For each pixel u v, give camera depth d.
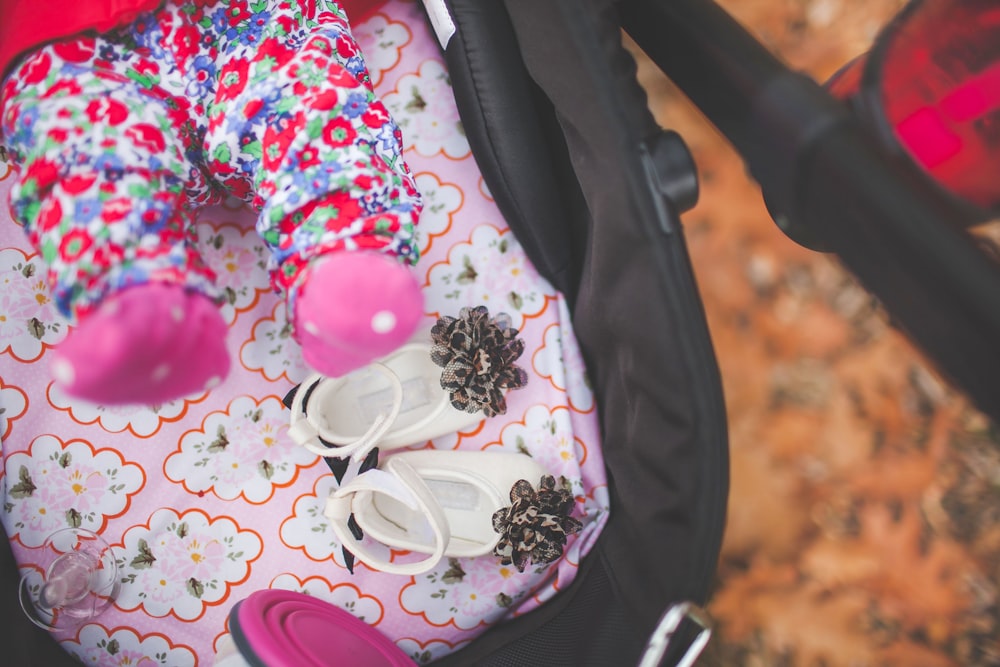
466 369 0.69
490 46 0.66
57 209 0.57
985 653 0.77
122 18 0.60
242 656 0.60
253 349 0.72
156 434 0.70
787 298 0.81
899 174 0.49
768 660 0.77
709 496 0.55
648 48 0.57
